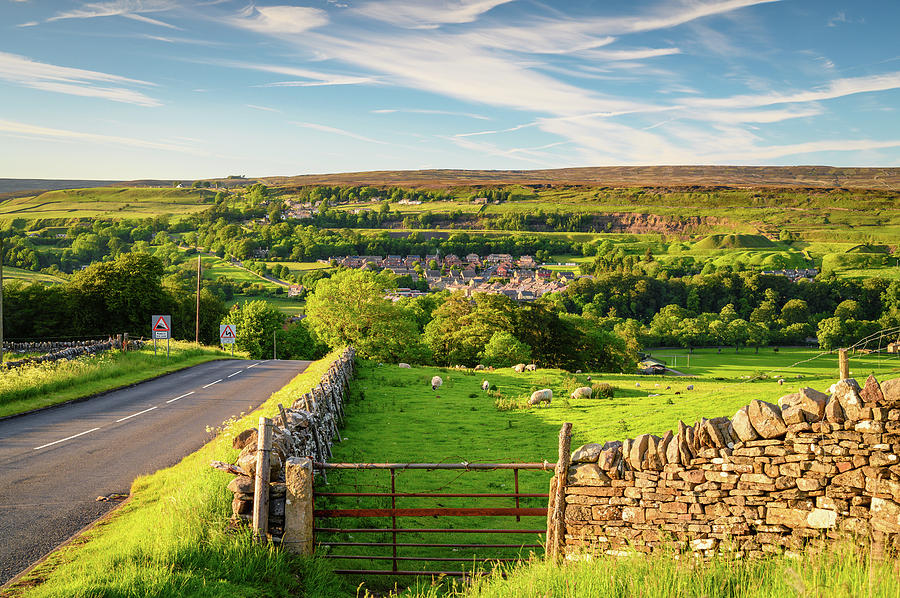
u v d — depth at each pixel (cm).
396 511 1053
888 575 712
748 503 907
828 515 865
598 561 898
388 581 1044
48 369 3098
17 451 1748
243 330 10106
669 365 13612
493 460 1798
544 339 8688
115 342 4906
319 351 9662
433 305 12412
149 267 8625
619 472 967
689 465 938
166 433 2000
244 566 938
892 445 841
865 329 17238
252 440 1199
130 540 984
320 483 1546
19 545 1027
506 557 1162
